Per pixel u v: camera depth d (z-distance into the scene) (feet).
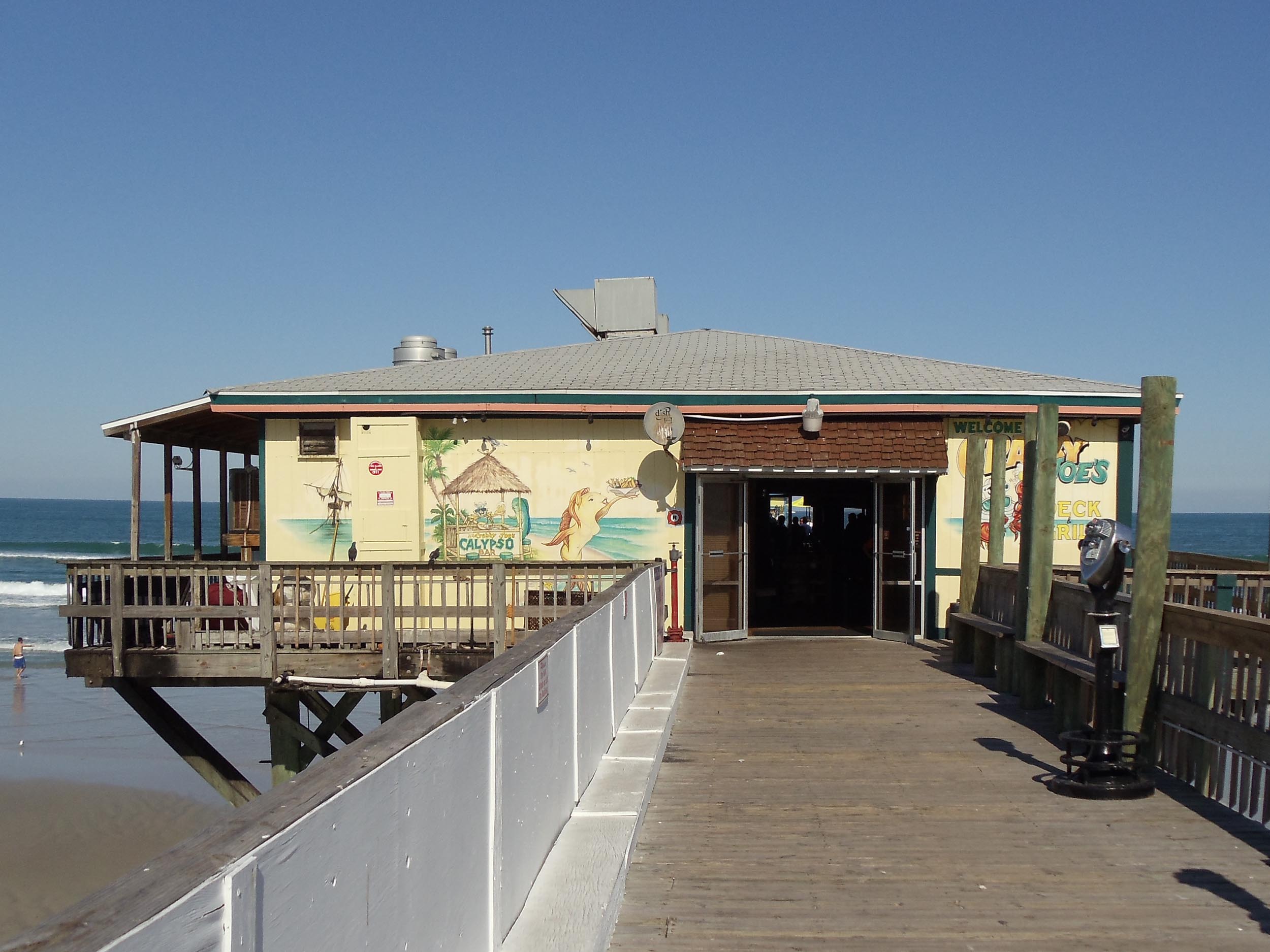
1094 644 25.80
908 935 14.48
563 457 46.96
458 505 46.96
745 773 23.45
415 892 9.02
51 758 74.28
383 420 46.29
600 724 21.74
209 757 39.83
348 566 37.06
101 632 37.76
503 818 12.40
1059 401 45.83
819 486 57.62
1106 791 20.89
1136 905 15.52
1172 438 22.08
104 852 54.80
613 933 14.51
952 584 46.88
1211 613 20.43
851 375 50.72
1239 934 14.40
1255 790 19.33
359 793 7.72
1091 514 46.91
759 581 57.21
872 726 28.43
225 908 5.74
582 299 68.08
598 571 40.98
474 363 55.62
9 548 278.26
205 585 39.01
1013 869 17.08
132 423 45.55
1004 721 28.99
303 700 45.32
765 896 16.01
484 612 36.65
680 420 44.83
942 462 45.06
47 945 4.68
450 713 10.16
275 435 46.91
